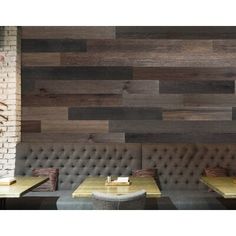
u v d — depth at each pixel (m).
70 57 5.91
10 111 5.61
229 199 4.88
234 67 5.91
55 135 5.90
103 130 5.90
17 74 5.72
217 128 5.89
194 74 5.91
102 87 5.89
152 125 5.89
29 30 5.91
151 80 5.92
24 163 5.51
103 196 3.48
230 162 5.47
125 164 5.50
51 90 5.91
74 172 5.50
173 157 5.50
